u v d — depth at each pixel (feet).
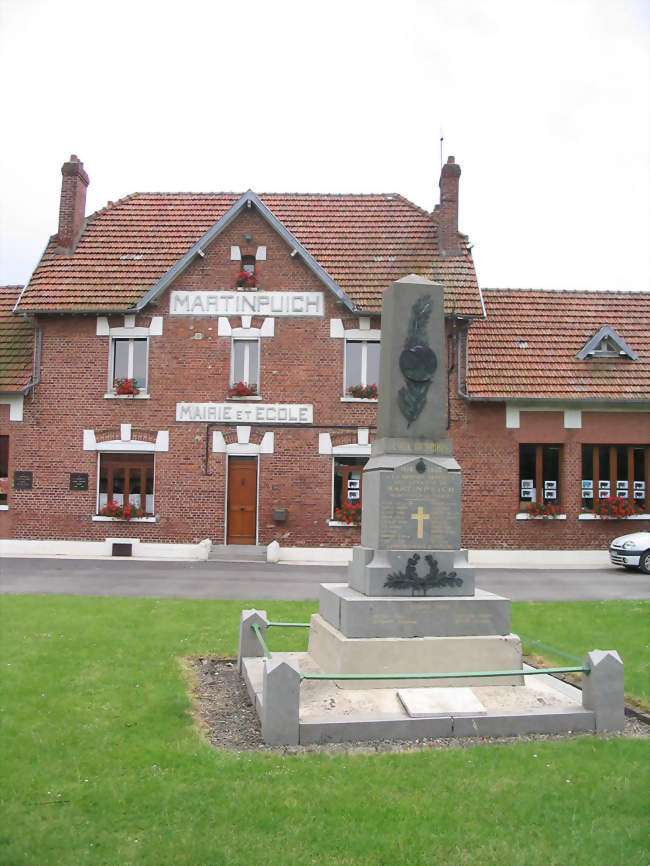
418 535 29.48
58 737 22.25
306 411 76.18
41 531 76.33
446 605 28.53
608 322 82.84
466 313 75.51
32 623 37.76
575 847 16.34
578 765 20.65
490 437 76.38
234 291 77.20
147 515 76.28
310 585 56.39
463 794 18.78
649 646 34.58
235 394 76.28
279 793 18.65
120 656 31.50
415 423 30.50
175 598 47.83
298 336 76.74
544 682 28.63
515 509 76.13
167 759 20.74
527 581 61.62
